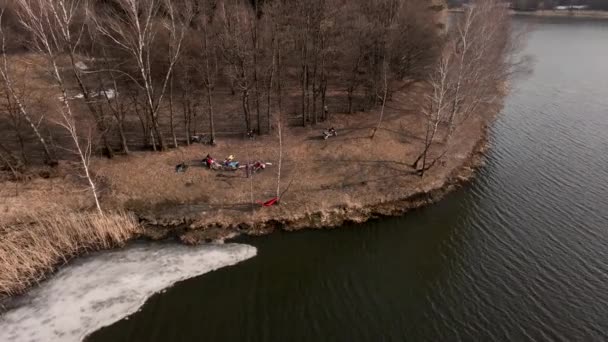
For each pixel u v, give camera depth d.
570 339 27.12
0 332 25.33
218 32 44.88
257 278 31.42
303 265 32.97
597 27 123.06
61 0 33.56
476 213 39.47
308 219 37.22
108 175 38.94
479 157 49.03
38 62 52.00
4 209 33.97
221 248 33.59
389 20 51.97
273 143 45.91
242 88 44.09
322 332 27.62
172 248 33.12
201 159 42.31
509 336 27.36
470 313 29.12
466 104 46.19
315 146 45.78
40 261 30.34
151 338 26.19
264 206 37.69
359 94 59.12
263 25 48.12
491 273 32.56
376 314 29.14
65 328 26.03
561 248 34.91
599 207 40.06
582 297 30.19
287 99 56.00
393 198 40.56
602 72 80.81
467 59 43.38
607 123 58.50
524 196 41.91
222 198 37.94
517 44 60.78
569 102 66.12
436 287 31.50
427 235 36.81
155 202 36.91
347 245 35.25
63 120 43.12
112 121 44.41
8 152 38.44
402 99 58.84
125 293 28.92
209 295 29.62
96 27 38.00
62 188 36.97
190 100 49.12
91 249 32.41
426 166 44.97
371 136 48.19
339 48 50.94
